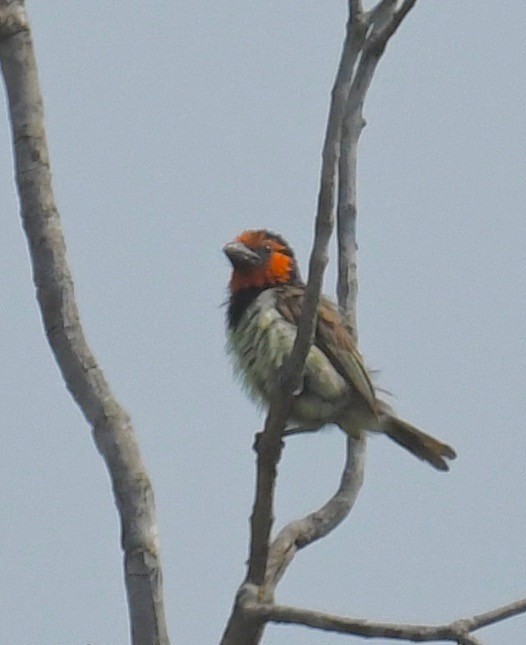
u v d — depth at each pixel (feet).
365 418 45.14
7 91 30.86
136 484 29.68
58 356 30.09
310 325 32.14
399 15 39.75
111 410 29.94
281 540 37.70
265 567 33.01
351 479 40.57
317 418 44.98
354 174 43.65
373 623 29.73
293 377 32.73
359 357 44.37
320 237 31.01
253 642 31.89
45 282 30.07
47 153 30.78
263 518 33.01
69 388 30.25
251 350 44.60
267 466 33.17
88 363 30.01
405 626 29.48
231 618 31.96
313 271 31.48
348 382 43.98
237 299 46.68
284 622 31.07
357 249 44.65
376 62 42.16
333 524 39.17
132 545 29.53
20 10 30.81
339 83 29.84
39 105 30.96
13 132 30.81
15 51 30.81
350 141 43.21
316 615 30.55
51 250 30.12
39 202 30.37
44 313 30.12
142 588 29.40
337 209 44.06
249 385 45.47
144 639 29.32
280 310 44.34
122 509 29.73
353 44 29.63
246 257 46.60
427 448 46.91
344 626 29.84
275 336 43.78
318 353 43.45
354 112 42.80
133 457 29.84
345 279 44.50
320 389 43.68
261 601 32.27
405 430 46.37
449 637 28.99
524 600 29.32
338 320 43.88
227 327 46.39
